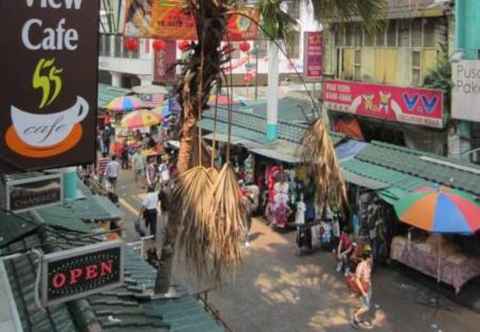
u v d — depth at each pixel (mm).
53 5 5055
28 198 6477
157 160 22109
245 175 18641
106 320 5910
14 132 5023
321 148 7512
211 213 6285
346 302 12344
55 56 5113
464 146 15406
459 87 14836
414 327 11273
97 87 5328
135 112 23578
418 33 16844
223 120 22062
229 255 6316
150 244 14961
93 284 4969
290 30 8555
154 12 9516
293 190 16500
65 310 5805
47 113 5129
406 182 13758
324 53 20453
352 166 15141
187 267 6598
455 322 11453
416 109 16391
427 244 12883
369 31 8648
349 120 19609
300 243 14938
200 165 7027
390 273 13719
